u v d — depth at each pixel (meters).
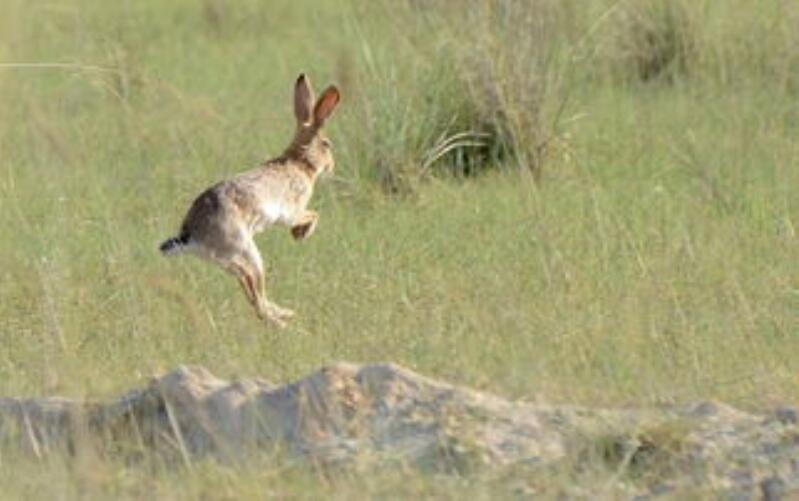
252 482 25.12
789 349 30.55
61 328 32.56
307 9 63.53
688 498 24.69
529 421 26.77
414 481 25.11
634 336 30.78
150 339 32.16
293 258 37.25
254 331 32.56
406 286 34.78
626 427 26.33
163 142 47.16
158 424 27.39
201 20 62.84
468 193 42.25
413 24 48.03
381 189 42.41
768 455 25.73
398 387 27.41
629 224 38.62
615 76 51.72
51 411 27.91
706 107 48.62
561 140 44.66
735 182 41.75
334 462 25.86
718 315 32.16
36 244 38.72
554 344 30.55
